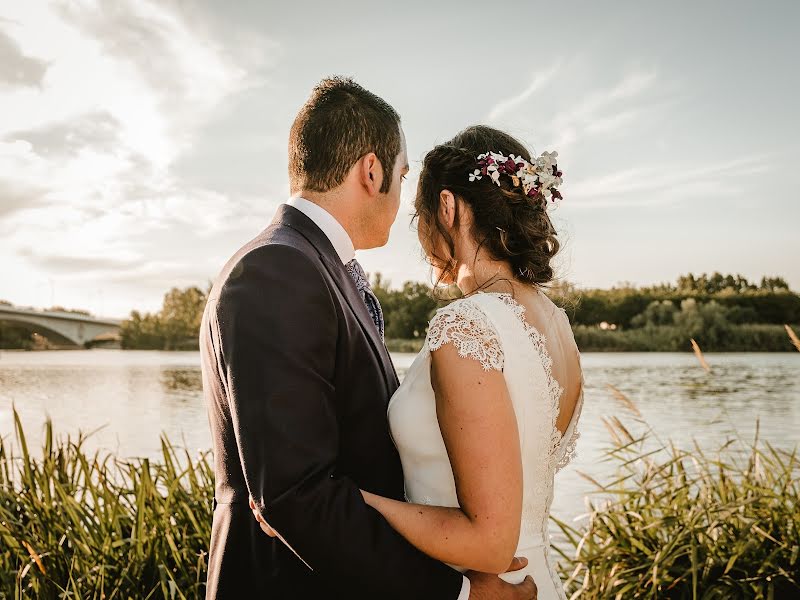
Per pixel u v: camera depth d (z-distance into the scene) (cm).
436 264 159
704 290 5250
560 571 303
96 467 298
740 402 1303
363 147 154
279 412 119
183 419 1157
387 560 122
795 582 256
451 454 126
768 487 320
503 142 156
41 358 4791
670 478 321
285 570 134
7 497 288
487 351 126
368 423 141
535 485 141
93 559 245
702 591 263
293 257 131
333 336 132
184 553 253
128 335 6756
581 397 160
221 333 128
